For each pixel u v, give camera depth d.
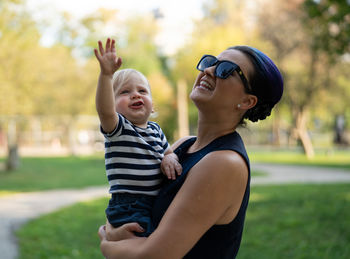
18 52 17.73
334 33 11.04
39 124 42.53
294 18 25.78
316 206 8.99
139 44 32.22
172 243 1.56
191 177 1.65
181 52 27.83
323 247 5.83
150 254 1.57
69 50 20.67
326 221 7.44
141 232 1.74
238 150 1.66
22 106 18.70
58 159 27.58
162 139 2.07
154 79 30.44
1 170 20.20
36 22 17.36
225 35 24.61
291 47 26.08
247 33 26.50
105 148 1.93
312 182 14.61
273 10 26.62
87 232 7.47
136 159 1.85
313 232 6.70
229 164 1.60
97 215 9.10
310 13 9.55
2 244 6.67
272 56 26.20
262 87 1.76
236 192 1.61
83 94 25.39
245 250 5.90
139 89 2.05
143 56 31.45
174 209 1.61
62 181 16.00
